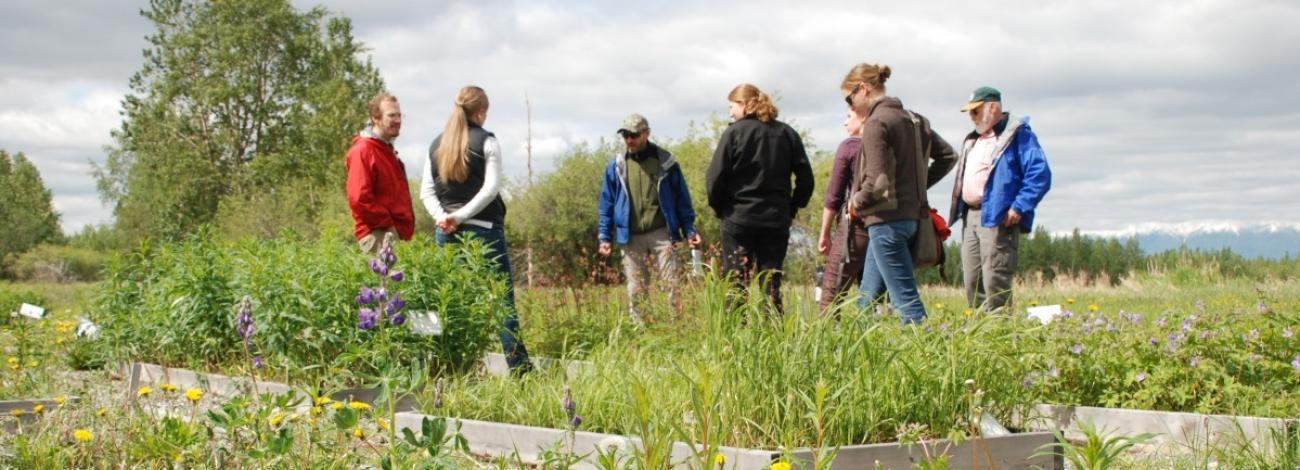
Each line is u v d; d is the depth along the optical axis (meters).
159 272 8.60
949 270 27.48
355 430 4.04
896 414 4.72
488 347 7.38
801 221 27.33
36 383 6.85
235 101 54.69
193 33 53.88
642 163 9.81
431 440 3.71
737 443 4.60
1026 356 5.70
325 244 7.62
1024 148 8.40
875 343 4.97
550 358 7.38
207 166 53.94
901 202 7.14
